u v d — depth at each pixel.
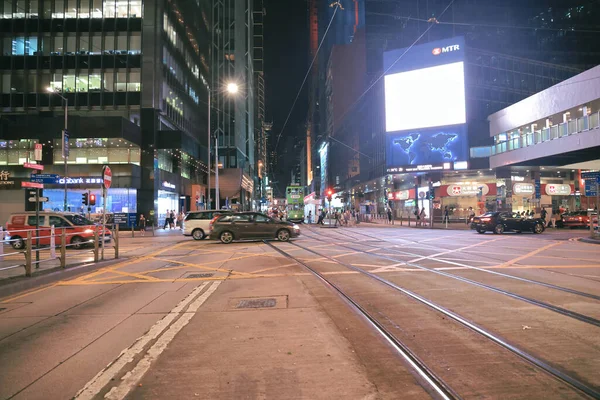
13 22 41.00
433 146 42.41
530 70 47.59
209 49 68.06
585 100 28.16
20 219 19.91
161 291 8.78
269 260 13.51
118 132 36.38
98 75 40.84
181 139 41.28
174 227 40.94
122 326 6.07
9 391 3.87
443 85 42.34
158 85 41.16
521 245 18.06
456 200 43.44
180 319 6.39
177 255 15.91
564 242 19.64
